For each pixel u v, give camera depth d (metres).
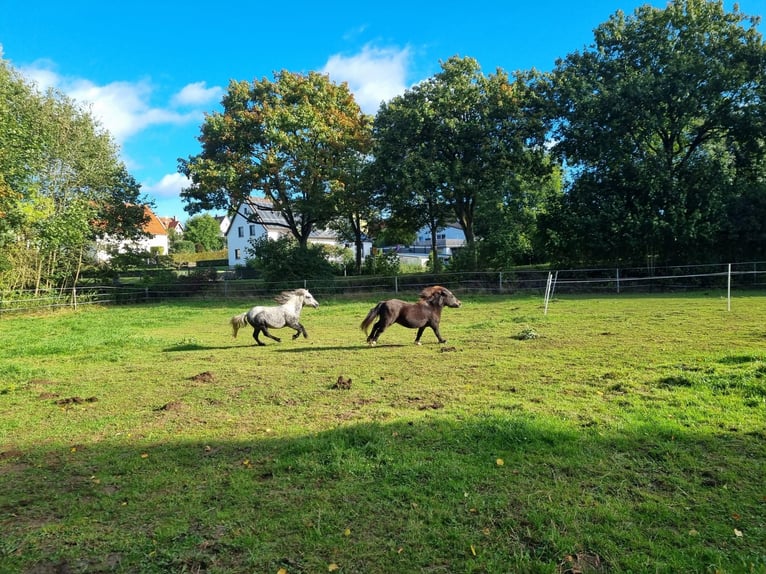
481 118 27.05
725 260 24.48
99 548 3.36
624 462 4.36
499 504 3.73
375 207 32.56
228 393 7.36
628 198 25.11
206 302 25.62
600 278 25.31
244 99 33.91
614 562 3.03
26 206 21.27
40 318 20.31
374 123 31.17
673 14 24.06
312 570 3.06
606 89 24.55
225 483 4.28
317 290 26.67
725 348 8.87
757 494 3.74
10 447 5.37
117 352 11.50
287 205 33.94
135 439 5.48
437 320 11.22
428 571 3.03
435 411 6.03
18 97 24.14
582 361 8.47
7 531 3.60
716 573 2.86
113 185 28.81
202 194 33.28
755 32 23.25
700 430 4.96
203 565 3.15
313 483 4.21
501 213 27.25
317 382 7.86
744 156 25.03
